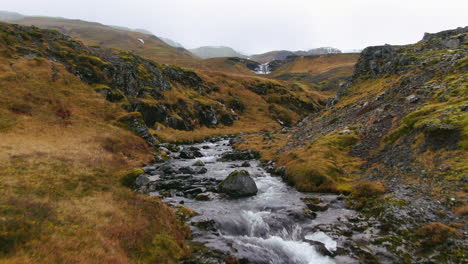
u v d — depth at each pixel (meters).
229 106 106.19
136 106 60.28
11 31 54.44
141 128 47.06
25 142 27.12
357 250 14.91
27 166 19.94
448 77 39.88
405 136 29.98
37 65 48.19
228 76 135.38
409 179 22.53
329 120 55.81
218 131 81.31
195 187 27.03
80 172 21.59
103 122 43.66
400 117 35.50
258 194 25.52
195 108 85.62
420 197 19.00
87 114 43.66
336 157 33.16
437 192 18.89
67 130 36.19
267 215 19.86
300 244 16.20
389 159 28.00
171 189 26.34
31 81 42.91
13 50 49.41
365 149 33.47
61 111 40.25
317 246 15.58
